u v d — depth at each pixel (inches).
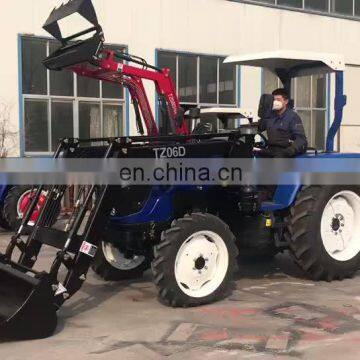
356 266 227.9
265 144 232.8
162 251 184.4
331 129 238.1
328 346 153.6
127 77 247.1
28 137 454.6
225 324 172.2
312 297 201.8
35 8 447.5
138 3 499.5
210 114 372.8
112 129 495.8
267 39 586.9
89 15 210.1
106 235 205.3
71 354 149.1
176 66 528.4
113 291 213.2
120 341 158.7
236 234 217.9
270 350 151.1
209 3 542.9
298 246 217.9
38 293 158.7
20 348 153.0
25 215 194.9
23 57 447.5
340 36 648.4
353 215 231.6
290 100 241.4
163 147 192.2
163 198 200.4
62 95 468.8
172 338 160.7
